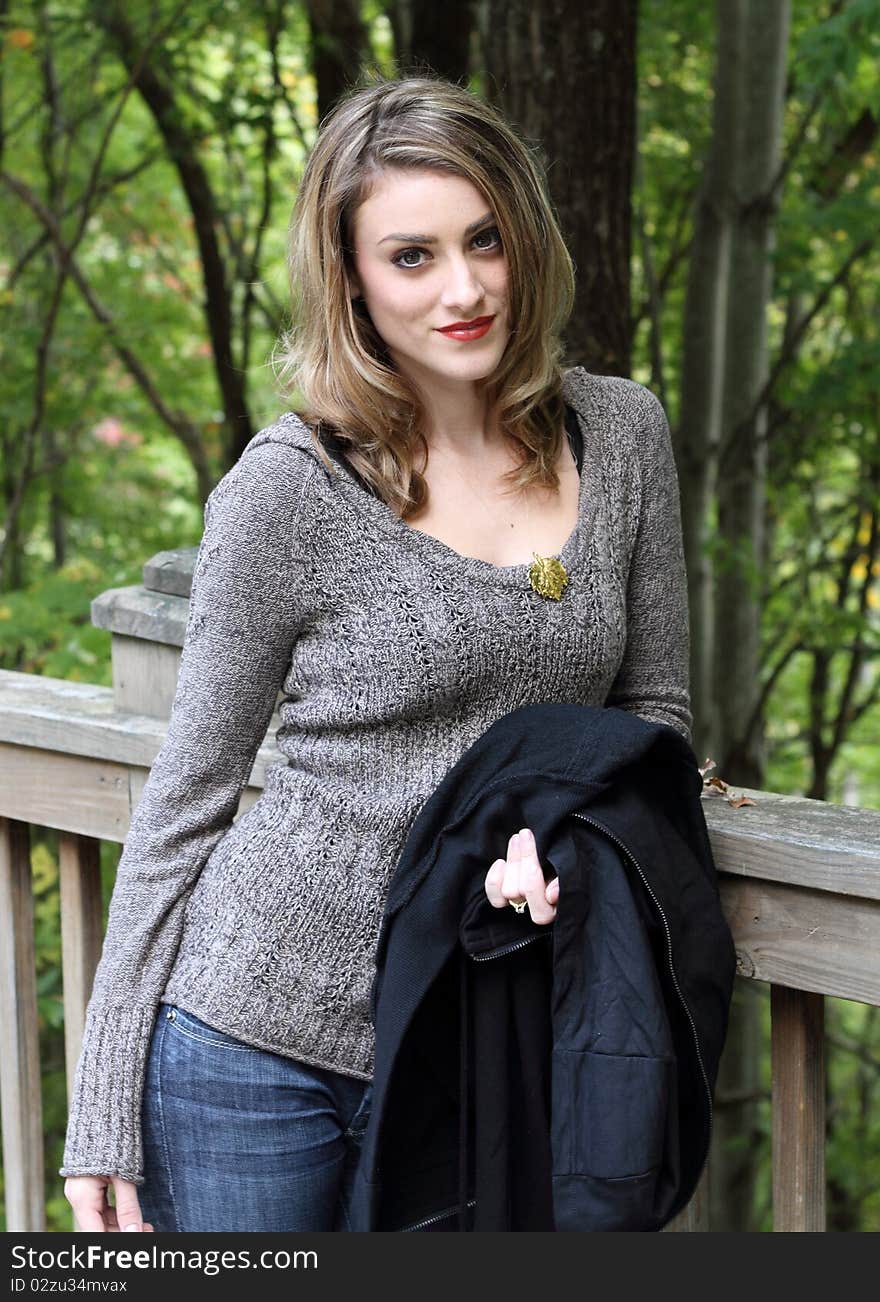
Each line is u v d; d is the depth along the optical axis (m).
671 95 5.38
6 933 2.14
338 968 1.47
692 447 4.79
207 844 1.54
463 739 1.44
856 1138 6.91
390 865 1.46
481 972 1.40
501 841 1.37
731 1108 5.10
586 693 1.47
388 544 1.43
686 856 1.36
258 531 1.44
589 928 1.30
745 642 5.23
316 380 1.47
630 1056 1.26
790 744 7.78
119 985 1.54
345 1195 1.60
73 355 6.28
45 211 6.16
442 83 1.43
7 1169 2.21
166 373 7.04
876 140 5.14
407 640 1.41
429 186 1.38
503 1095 1.40
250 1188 1.51
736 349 4.89
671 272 5.74
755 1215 6.62
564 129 2.86
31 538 8.46
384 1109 1.39
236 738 1.51
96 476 7.94
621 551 1.51
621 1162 1.25
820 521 6.46
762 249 4.75
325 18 4.61
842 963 1.40
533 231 1.42
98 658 3.66
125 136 6.96
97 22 5.20
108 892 3.60
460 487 1.48
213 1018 1.49
